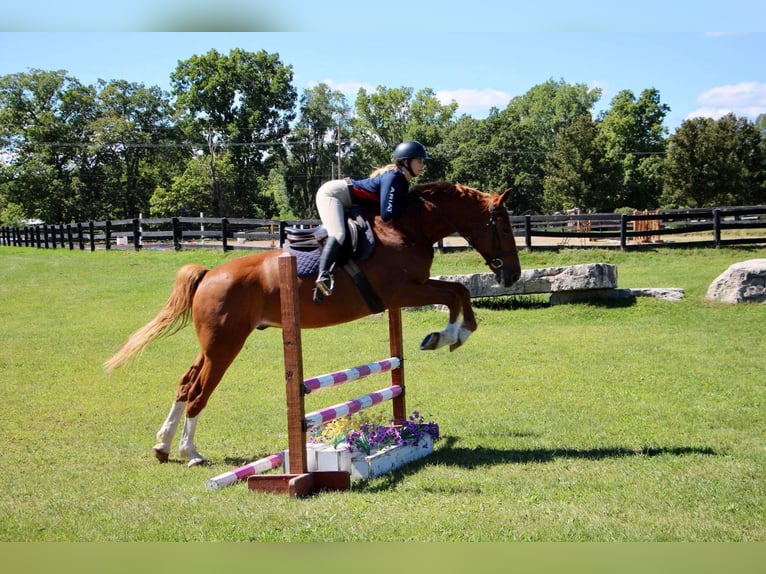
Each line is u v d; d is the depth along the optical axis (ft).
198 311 20.33
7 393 30.04
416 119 266.98
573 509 15.39
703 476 17.44
